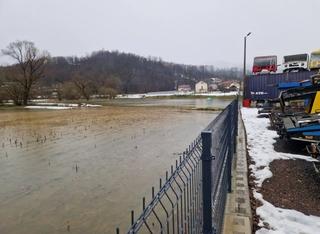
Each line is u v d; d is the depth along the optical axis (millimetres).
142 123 22438
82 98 80188
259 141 10648
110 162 10359
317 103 10609
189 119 24797
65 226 5617
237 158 7797
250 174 6820
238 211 4480
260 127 14047
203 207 2605
